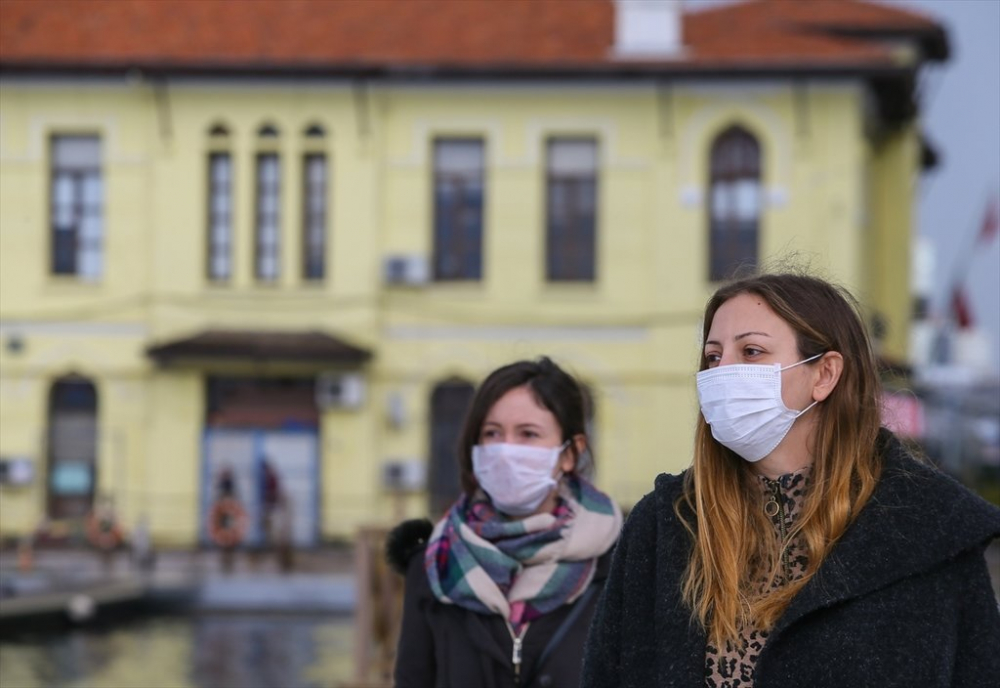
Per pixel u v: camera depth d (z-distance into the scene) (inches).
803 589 128.1
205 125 1254.9
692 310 1232.2
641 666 136.6
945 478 130.3
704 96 1231.5
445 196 1263.5
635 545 140.6
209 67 1230.9
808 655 126.7
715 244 1240.2
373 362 1256.2
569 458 207.3
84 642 813.9
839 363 135.0
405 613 202.7
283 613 973.8
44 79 1259.2
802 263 150.0
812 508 131.3
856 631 126.0
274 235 1266.0
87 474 1264.8
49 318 1266.0
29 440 1262.3
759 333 135.8
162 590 967.0
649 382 1240.2
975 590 127.1
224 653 769.6
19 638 825.5
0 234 1264.8
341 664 724.0
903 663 124.4
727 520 134.3
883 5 1330.0
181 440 1251.2
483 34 1256.8
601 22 1277.1
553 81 1242.0
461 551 196.9
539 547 196.4
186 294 1258.0
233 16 1267.2
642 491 1235.2
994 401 1872.5
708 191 1238.9
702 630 132.5
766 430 134.4
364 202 1253.7
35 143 1262.3
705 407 137.0
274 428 1251.8
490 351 1258.0
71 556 1198.9
